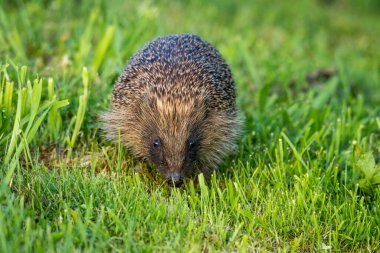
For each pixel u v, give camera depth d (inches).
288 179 314.0
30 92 289.0
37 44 438.0
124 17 515.8
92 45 460.4
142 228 242.2
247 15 741.3
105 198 263.3
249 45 579.2
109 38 365.4
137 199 264.1
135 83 323.3
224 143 327.6
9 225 218.1
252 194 286.0
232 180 312.8
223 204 272.7
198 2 728.3
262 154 336.2
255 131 364.2
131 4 575.5
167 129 298.4
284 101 424.2
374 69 607.5
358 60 624.7
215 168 326.3
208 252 241.3
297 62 546.9
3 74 330.3
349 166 334.6
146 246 227.5
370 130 382.6
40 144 316.8
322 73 523.8
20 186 253.0
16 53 387.9
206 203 269.9
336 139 350.0
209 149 320.8
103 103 356.8
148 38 463.5
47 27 481.4
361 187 302.8
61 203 249.0
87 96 330.0
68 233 219.5
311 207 275.1
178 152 293.6
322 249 257.4
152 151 305.7
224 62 361.7
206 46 351.9
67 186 264.5
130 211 256.5
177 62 321.4
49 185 263.3
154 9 534.3
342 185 309.1
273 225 264.5
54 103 291.7
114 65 384.8
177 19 611.2
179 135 296.4
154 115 305.3
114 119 327.6
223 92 334.6
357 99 477.1
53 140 320.8
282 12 830.5
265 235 261.9
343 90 482.3
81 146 324.2
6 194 235.6
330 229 264.8
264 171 303.0
